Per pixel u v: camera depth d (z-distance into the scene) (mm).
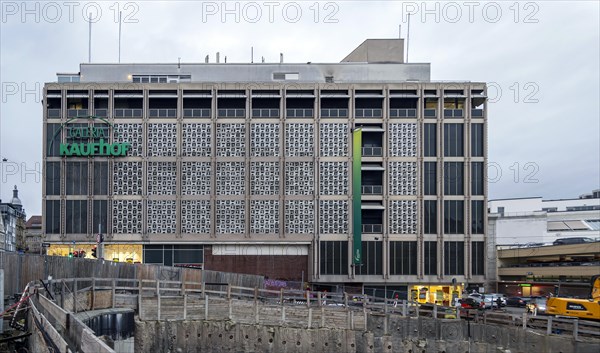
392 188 62188
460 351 31000
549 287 60219
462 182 62562
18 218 138250
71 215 60406
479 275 61719
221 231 61062
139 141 61375
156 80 66250
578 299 30594
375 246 61750
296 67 67500
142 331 28391
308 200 61656
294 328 32094
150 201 60844
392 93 63250
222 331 31000
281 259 61875
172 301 29922
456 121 62906
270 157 61875
